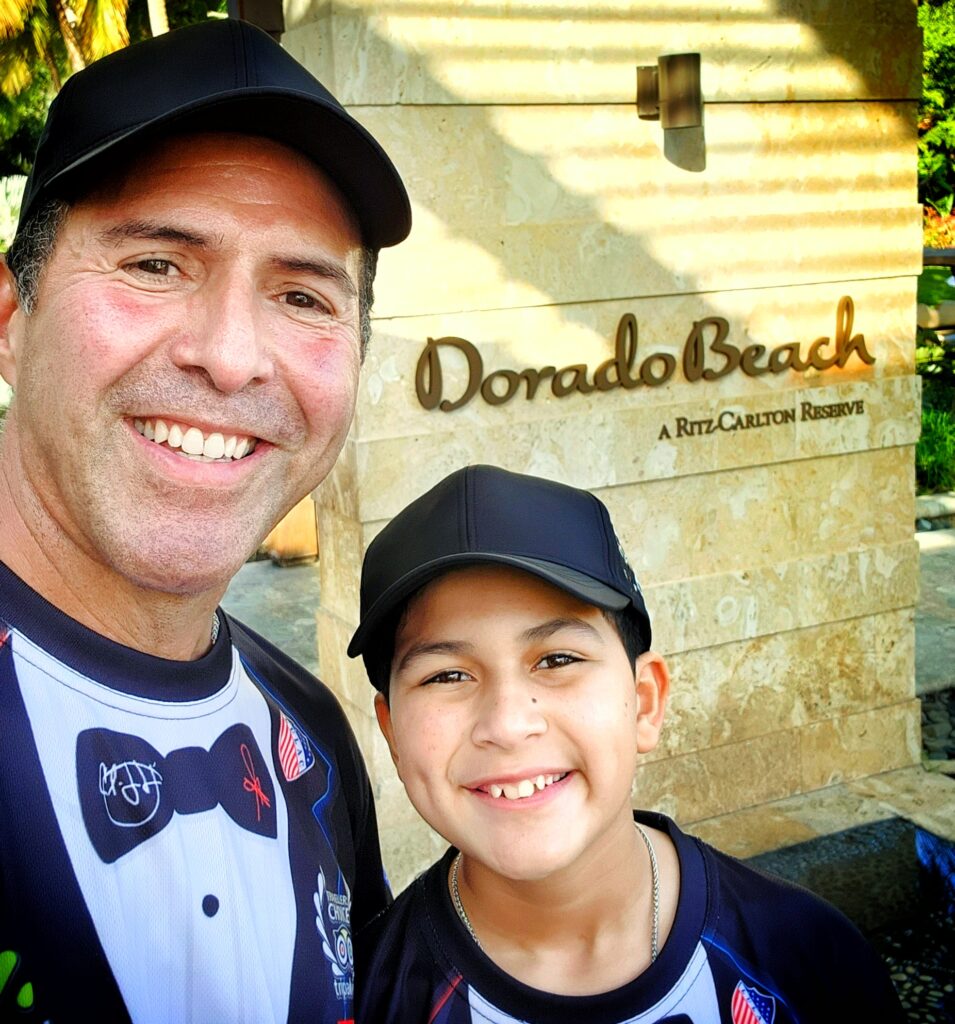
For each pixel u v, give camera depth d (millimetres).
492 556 1284
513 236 3393
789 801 4176
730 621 3973
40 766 1053
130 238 1070
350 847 1444
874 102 3938
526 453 3504
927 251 9586
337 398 1193
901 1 3916
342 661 3633
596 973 1358
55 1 17281
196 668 1219
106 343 1062
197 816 1151
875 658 4316
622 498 3742
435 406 3350
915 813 4055
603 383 3600
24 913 1002
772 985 1380
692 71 3410
